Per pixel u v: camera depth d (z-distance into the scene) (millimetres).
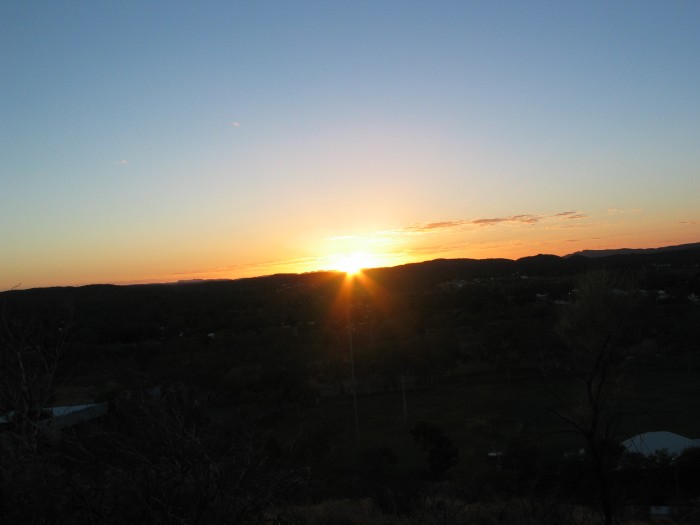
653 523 8719
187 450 4168
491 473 13398
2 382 5738
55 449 4828
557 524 7605
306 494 8266
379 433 20844
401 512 7961
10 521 4320
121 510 4230
